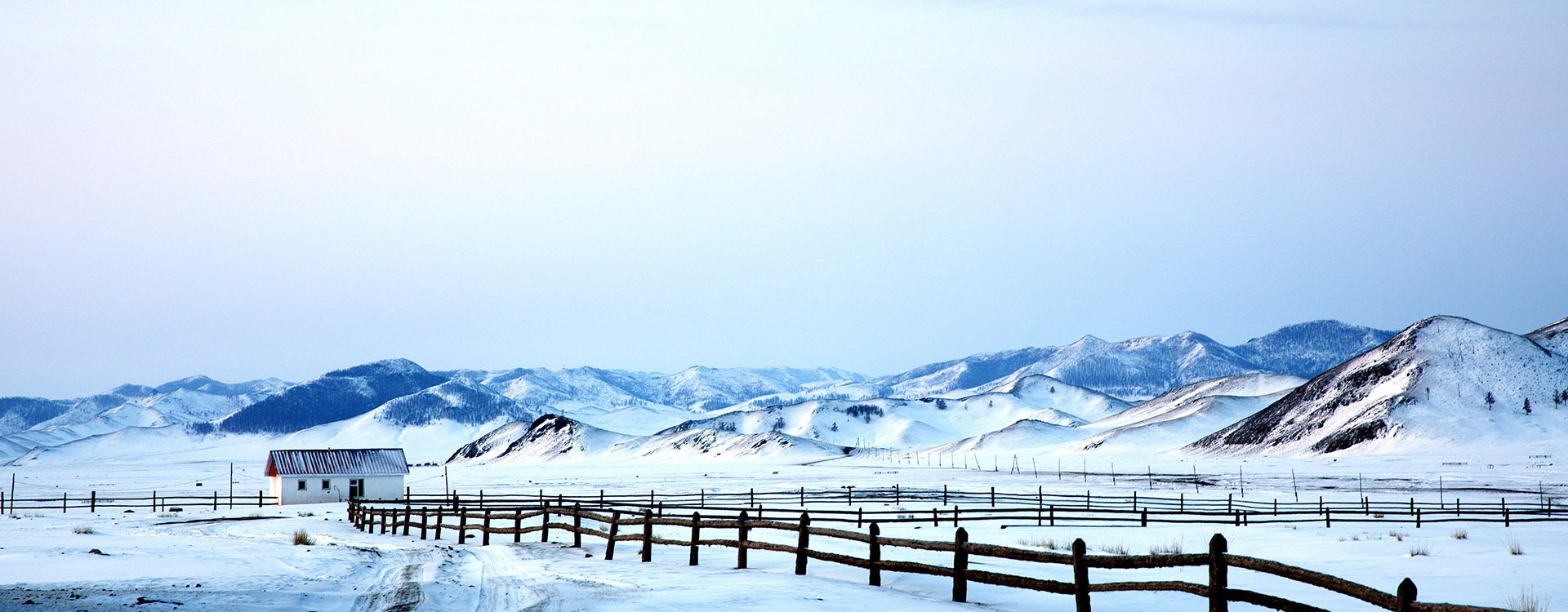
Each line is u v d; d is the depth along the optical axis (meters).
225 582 18.19
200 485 121.81
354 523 41.59
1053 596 17.02
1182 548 28.84
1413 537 34.78
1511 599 17.25
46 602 15.30
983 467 168.75
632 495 71.38
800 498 69.25
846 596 16.06
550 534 33.31
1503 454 140.50
